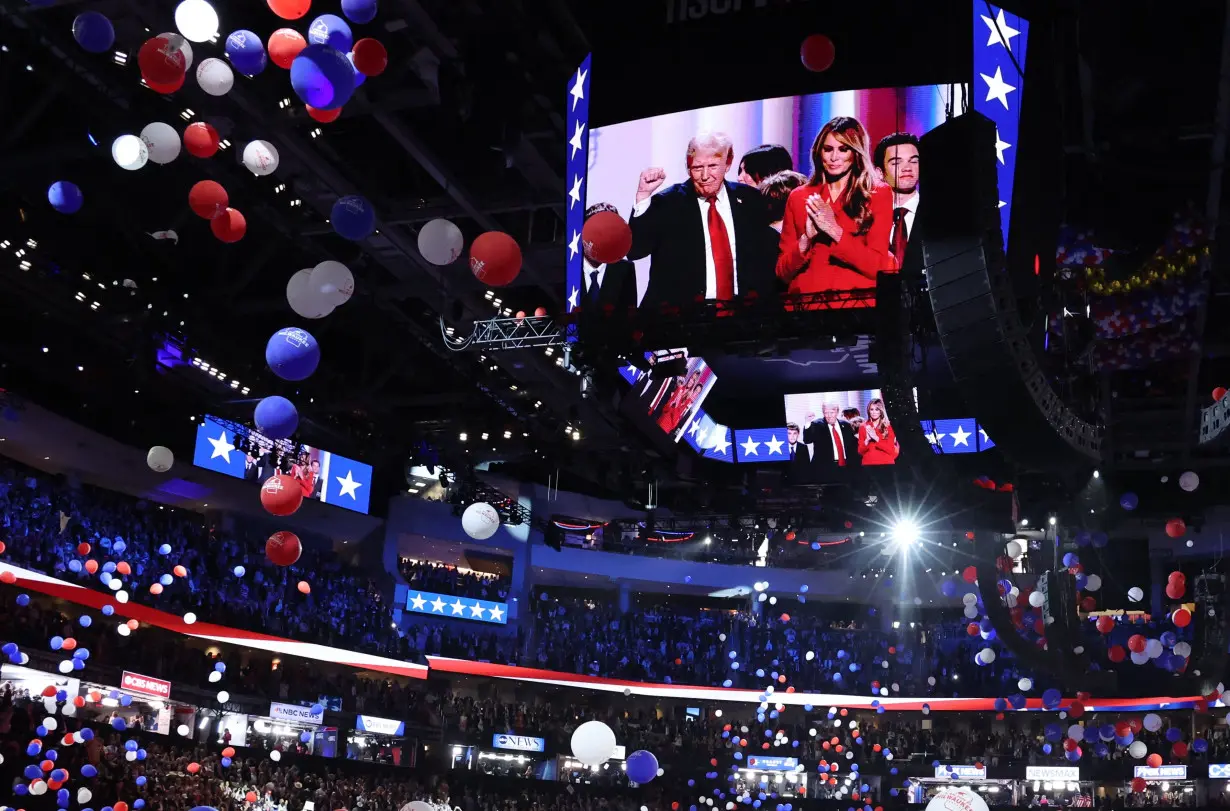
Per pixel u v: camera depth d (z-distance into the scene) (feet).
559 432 118.42
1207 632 109.60
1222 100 60.23
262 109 69.97
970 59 51.37
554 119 71.92
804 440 100.07
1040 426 37.78
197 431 107.04
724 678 144.66
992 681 139.54
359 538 135.33
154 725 100.07
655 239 64.59
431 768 119.34
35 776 63.62
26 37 65.98
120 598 78.84
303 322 101.04
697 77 64.54
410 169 80.89
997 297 34.65
